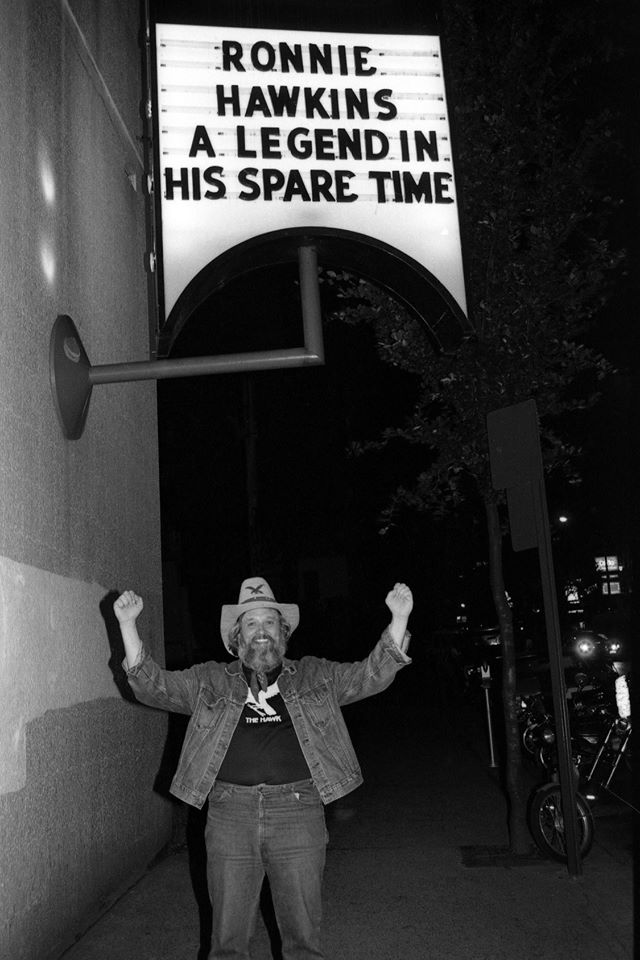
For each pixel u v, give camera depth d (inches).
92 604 249.6
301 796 156.1
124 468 297.6
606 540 1136.8
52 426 220.4
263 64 313.7
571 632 695.7
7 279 194.1
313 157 309.1
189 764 159.0
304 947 155.1
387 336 326.0
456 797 405.1
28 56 219.8
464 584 1389.0
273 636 161.3
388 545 1549.0
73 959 210.1
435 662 1127.0
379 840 327.3
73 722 225.5
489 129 322.3
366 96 316.8
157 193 299.3
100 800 245.4
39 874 197.0
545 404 316.5
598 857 285.6
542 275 310.2
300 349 207.2
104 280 283.9
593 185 329.7
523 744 462.6
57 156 239.5
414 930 227.5
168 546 1095.0
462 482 397.4
